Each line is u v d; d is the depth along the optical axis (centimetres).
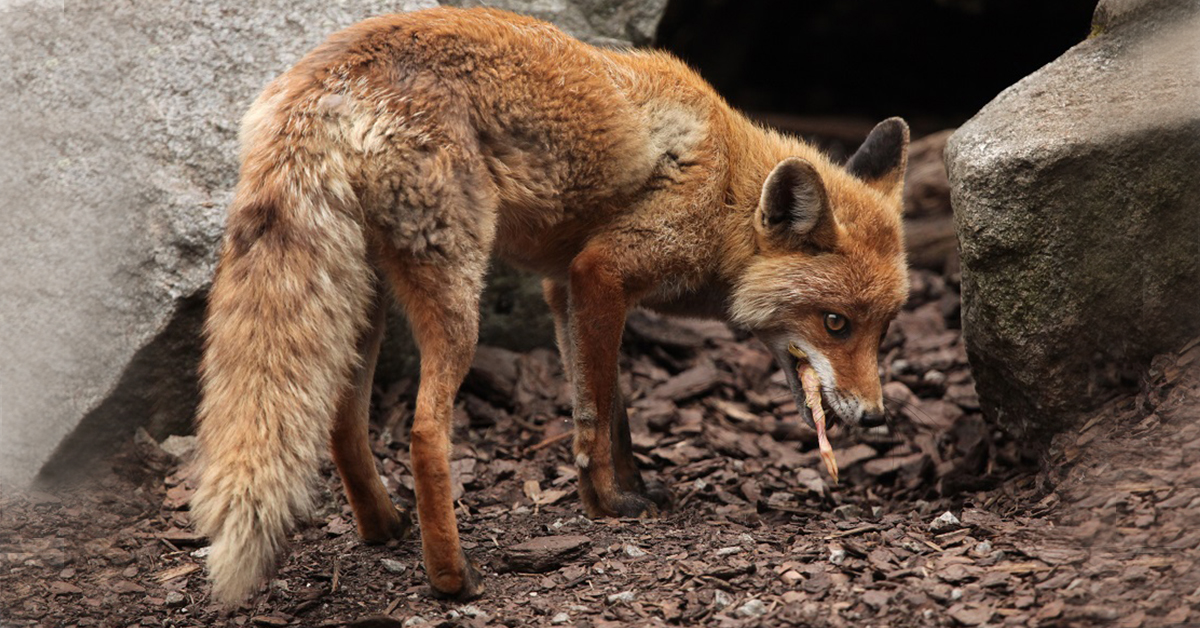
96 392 1086
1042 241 980
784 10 2208
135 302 1108
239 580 720
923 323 1573
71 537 995
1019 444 1142
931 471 1191
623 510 1011
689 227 1002
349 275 800
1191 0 998
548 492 1116
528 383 1361
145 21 1233
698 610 784
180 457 1125
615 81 980
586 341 980
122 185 1149
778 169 984
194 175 1152
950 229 1698
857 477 1209
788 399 1416
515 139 905
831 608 761
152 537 1004
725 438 1291
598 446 998
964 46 2145
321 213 791
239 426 744
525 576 883
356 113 821
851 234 1034
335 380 788
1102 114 974
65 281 1129
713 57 2212
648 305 1088
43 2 1248
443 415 827
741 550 893
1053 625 701
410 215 816
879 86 2281
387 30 882
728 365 1470
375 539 958
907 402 1363
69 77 1213
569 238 1002
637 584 841
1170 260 960
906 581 793
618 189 974
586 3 1428
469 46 892
